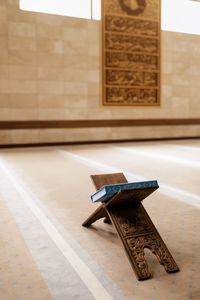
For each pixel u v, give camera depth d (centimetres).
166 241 308
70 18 1198
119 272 249
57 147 1164
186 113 1423
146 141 1357
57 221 368
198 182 571
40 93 1176
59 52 1191
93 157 891
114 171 674
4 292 221
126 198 270
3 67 1123
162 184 554
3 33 1116
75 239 314
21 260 270
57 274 246
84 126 1248
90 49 1236
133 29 1297
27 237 321
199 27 1418
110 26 1259
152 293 220
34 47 1158
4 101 1133
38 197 474
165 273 246
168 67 1371
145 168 711
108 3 1247
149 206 423
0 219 376
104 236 322
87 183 563
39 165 754
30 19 1145
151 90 1349
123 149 1089
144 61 1327
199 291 222
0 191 509
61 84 1203
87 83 1241
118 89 1291
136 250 251
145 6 1308
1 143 1139
